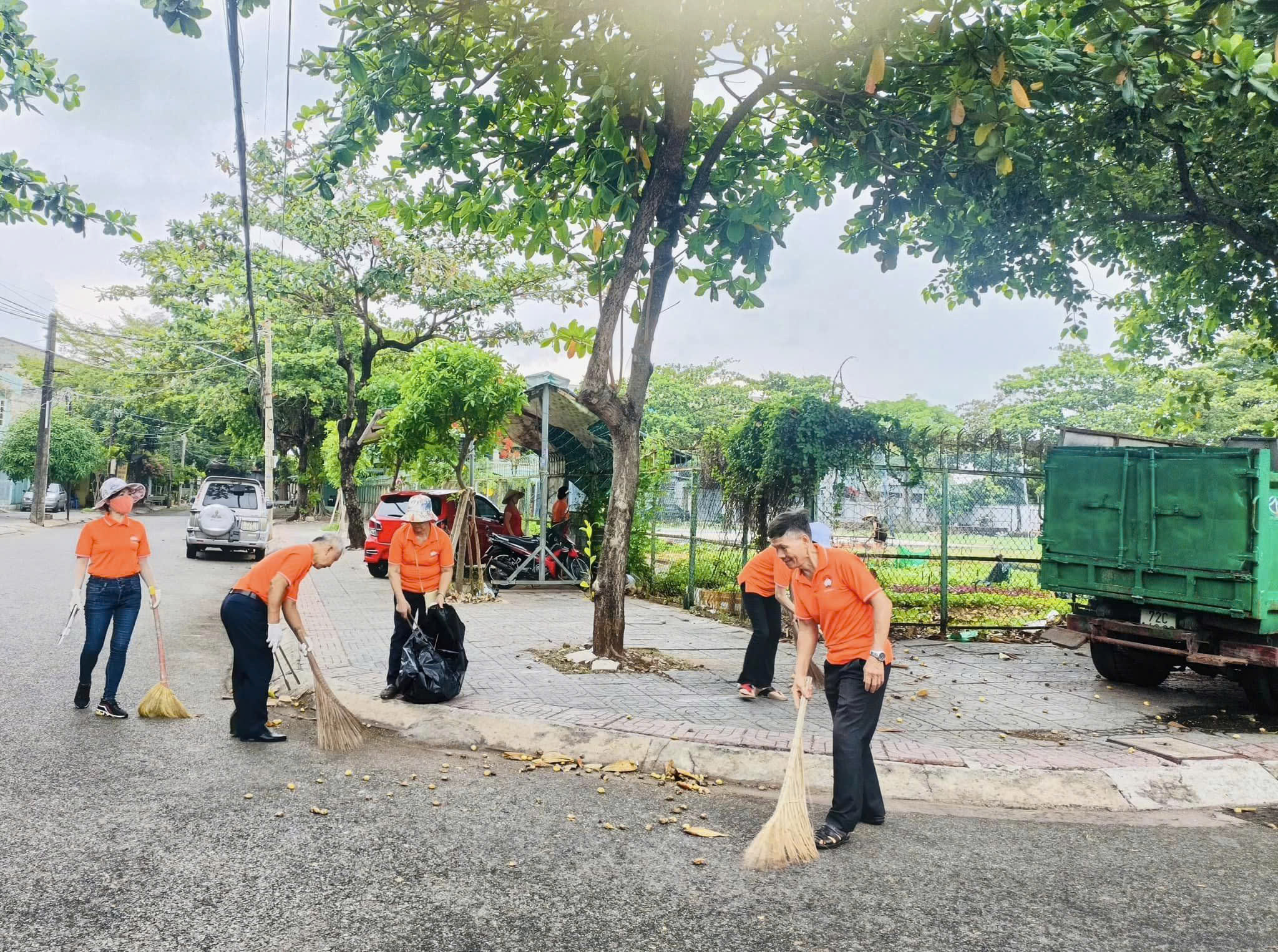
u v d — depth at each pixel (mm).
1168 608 7582
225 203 22578
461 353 14695
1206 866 4188
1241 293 11508
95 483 53844
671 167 8078
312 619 11133
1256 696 7234
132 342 39281
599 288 9164
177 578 16203
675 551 16859
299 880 3607
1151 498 7641
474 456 17656
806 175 9320
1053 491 8586
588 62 7016
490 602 13250
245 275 23547
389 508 16469
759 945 3182
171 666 8375
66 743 5551
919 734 6180
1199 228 10969
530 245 8797
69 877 3568
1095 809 5109
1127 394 49969
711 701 6984
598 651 8422
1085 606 8492
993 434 10992
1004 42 6539
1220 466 7160
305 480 44750
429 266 22266
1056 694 7855
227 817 4340
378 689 7098
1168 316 13453
